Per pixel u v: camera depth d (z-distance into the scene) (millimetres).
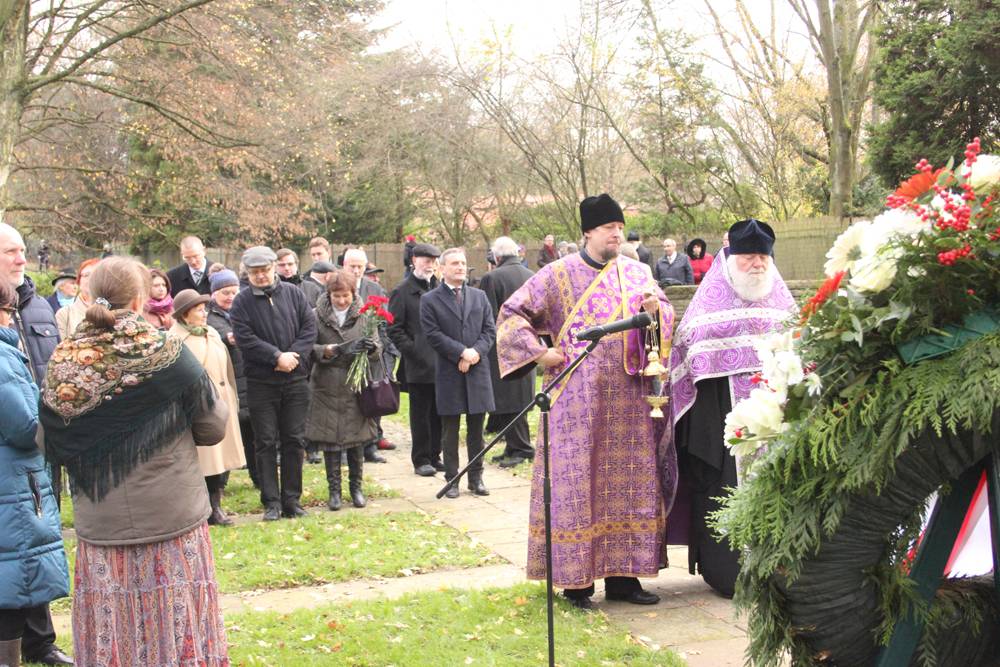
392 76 22969
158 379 3582
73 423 3541
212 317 8188
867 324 2680
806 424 2775
